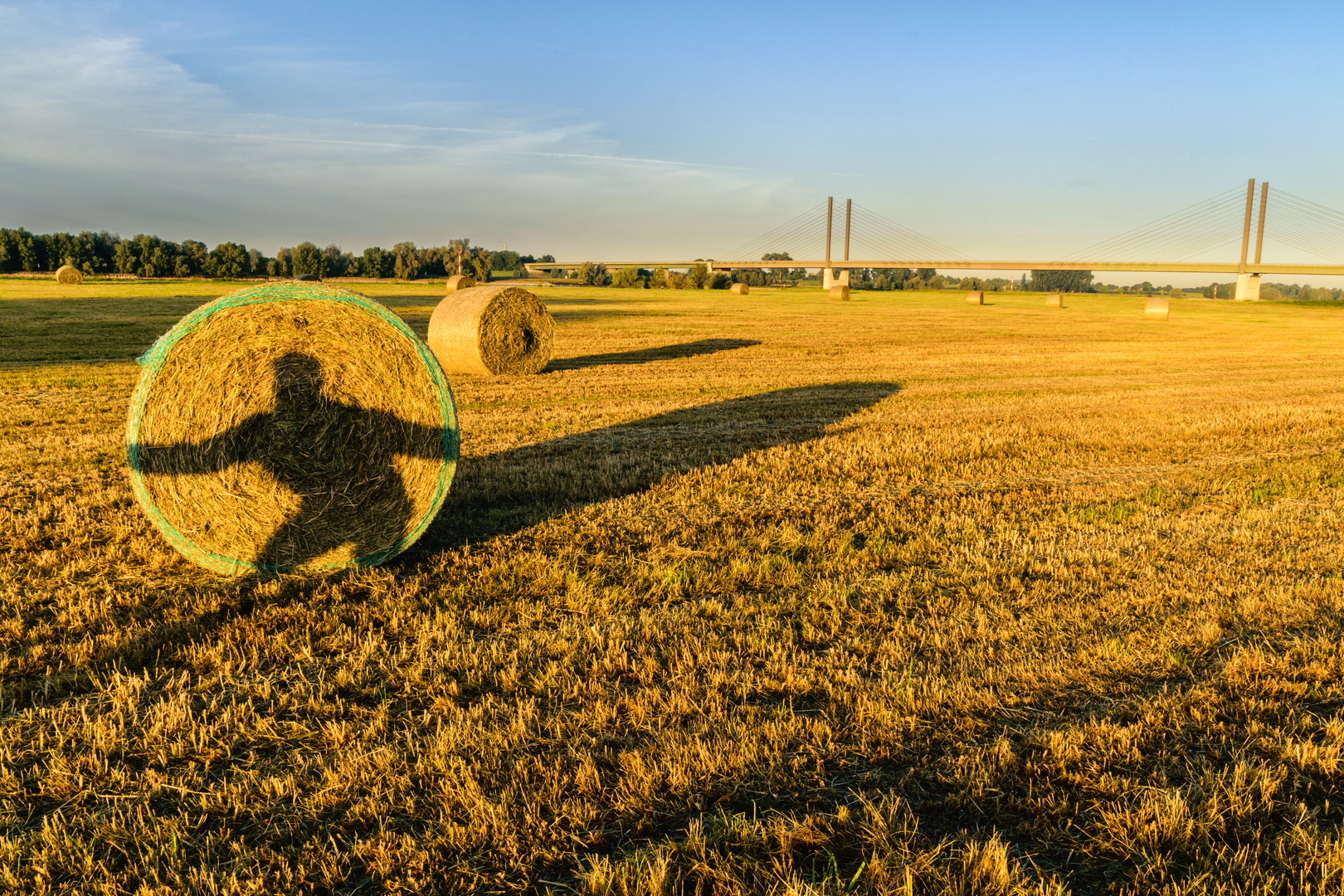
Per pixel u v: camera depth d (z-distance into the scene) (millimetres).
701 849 3275
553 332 21359
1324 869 3098
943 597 5891
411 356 6711
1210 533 7480
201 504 6207
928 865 3197
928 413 14766
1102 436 12516
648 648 5082
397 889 3158
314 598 5926
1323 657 4816
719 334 33844
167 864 3279
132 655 4977
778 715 4270
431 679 4695
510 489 8930
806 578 6355
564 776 3791
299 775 3826
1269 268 105625
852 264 121938
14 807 3627
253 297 6172
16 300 43906
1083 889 3168
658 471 9961
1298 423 13664
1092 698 4492
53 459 10039
